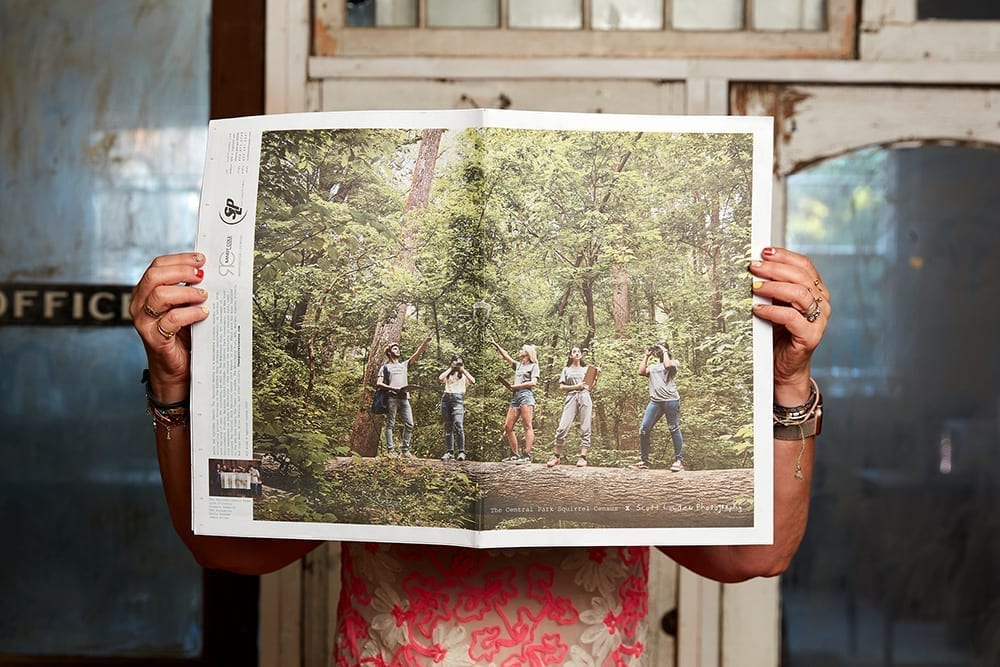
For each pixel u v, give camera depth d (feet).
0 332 6.24
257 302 2.99
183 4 6.18
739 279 2.96
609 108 5.93
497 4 5.98
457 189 2.92
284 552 3.52
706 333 2.95
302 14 5.99
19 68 6.22
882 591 6.05
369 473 2.94
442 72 5.94
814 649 6.07
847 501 6.04
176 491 3.25
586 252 2.93
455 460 2.90
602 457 2.93
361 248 2.95
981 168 5.95
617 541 2.93
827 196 5.99
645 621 3.48
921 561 6.03
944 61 5.88
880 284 6.00
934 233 5.98
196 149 6.22
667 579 6.00
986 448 5.99
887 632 6.06
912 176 5.98
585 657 3.20
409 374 2.93
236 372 2.99
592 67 5.91
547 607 3.18
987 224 5.95
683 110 5.92
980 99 5.91
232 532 3.01
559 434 2.91
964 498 6.01
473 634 3.16
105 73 6.21
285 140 3.00
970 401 5.99
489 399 2.89
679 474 2.94
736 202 2.97
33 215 6.22
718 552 3.40
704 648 5.99
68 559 6.26
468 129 2.91
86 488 6.25
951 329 5.98
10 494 6.25
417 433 2.92
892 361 6.01
